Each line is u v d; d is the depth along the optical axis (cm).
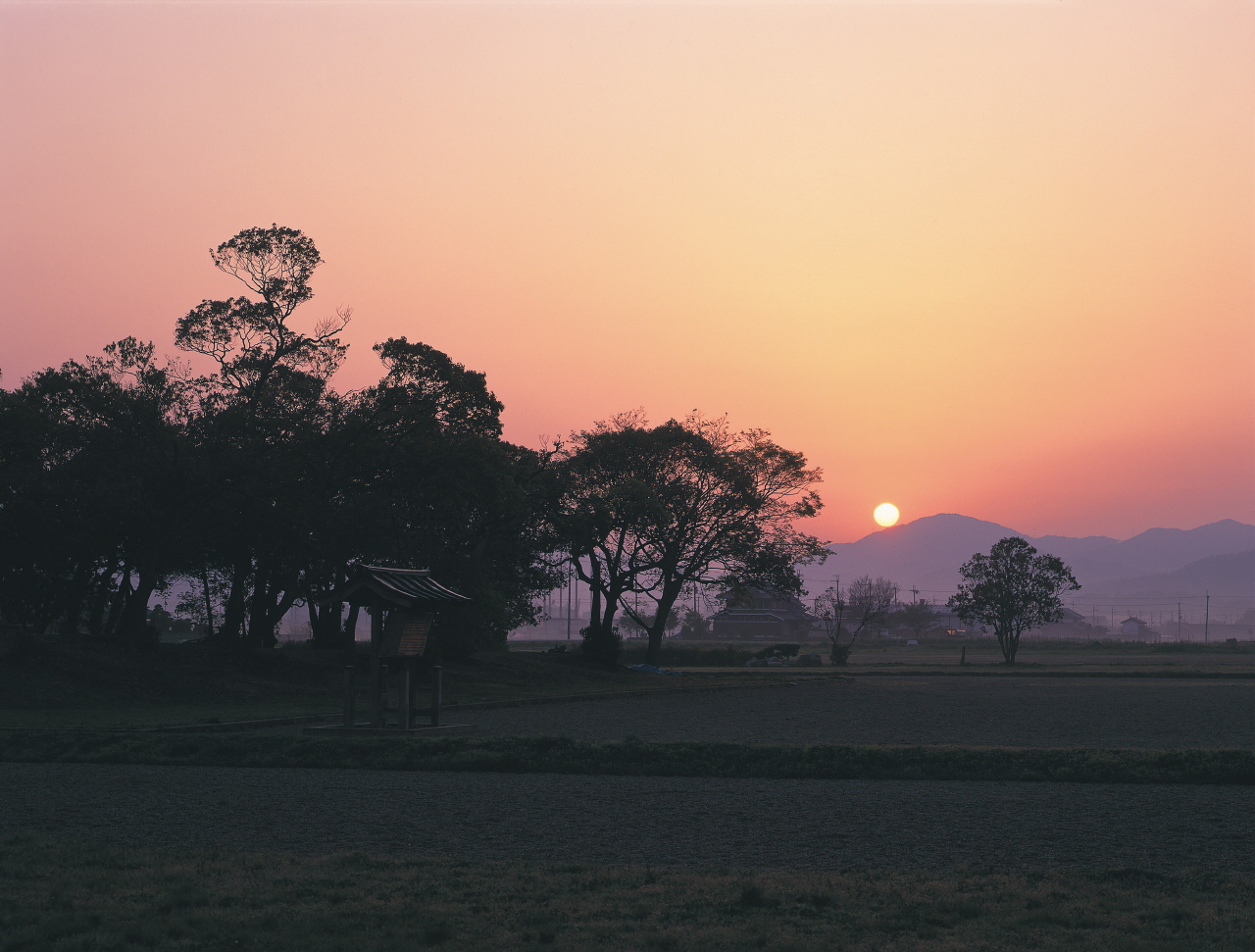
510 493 4178
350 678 2217
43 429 3450
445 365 3825
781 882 856
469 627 4438
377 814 1212
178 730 2108
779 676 5641
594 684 4478
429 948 679
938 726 2488
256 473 3556
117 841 1042
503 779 1506
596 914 759
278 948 676
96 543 3681
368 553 4038
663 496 5781
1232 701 3428
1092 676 5612
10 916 734
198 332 3634
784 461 6288
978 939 698
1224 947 679
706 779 1520
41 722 2280
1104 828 1121
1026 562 8700
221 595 4788
